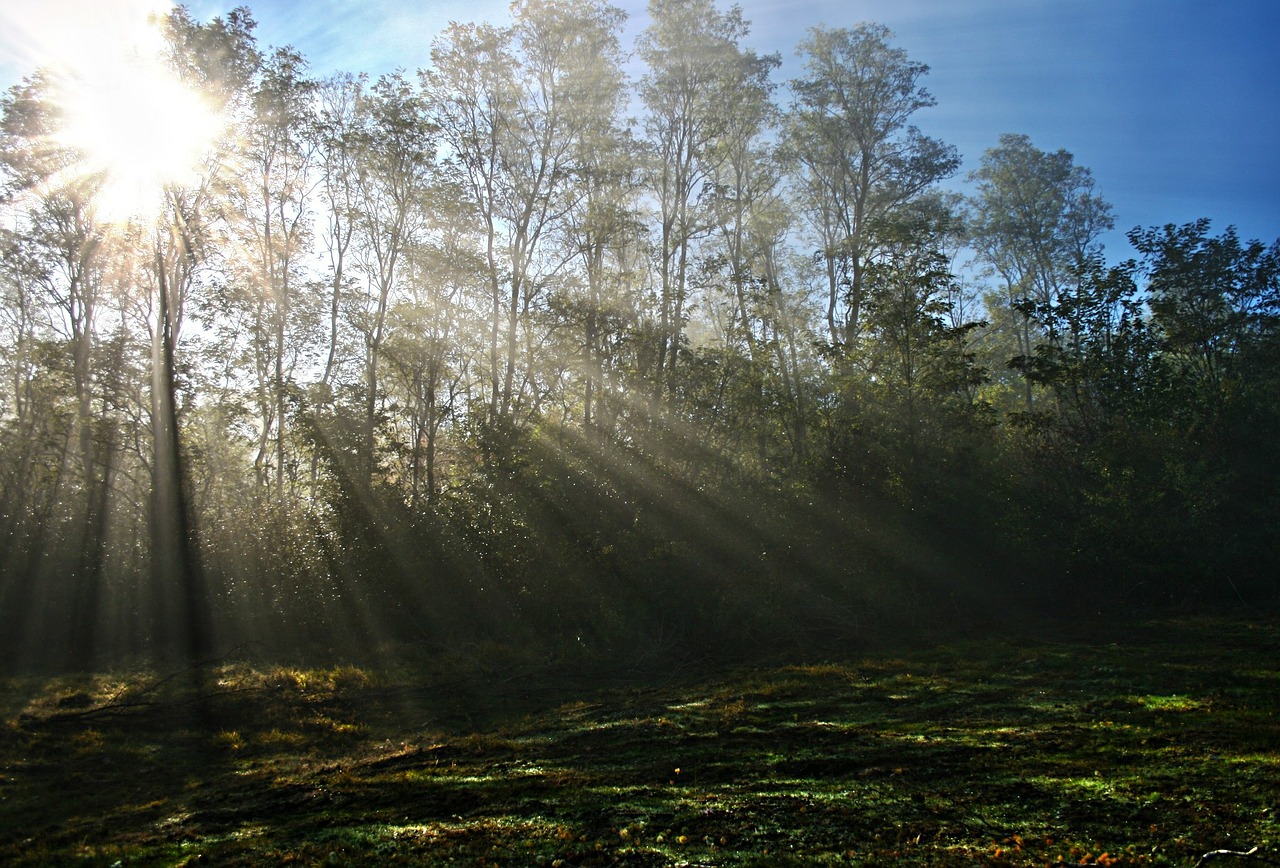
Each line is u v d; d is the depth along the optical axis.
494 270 23.56
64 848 6.62
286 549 19.14
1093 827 5.53
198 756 9.66
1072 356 19.59
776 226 29.94
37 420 24.27
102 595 18.88
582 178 24.28
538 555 17.92
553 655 15.70
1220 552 16.75
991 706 9.77
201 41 21.20
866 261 22.62
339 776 8.37
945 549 18.52
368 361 24.80
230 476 26.92
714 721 10.02
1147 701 9.20
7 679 13.81
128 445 23.52
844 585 17.89
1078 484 18.80
